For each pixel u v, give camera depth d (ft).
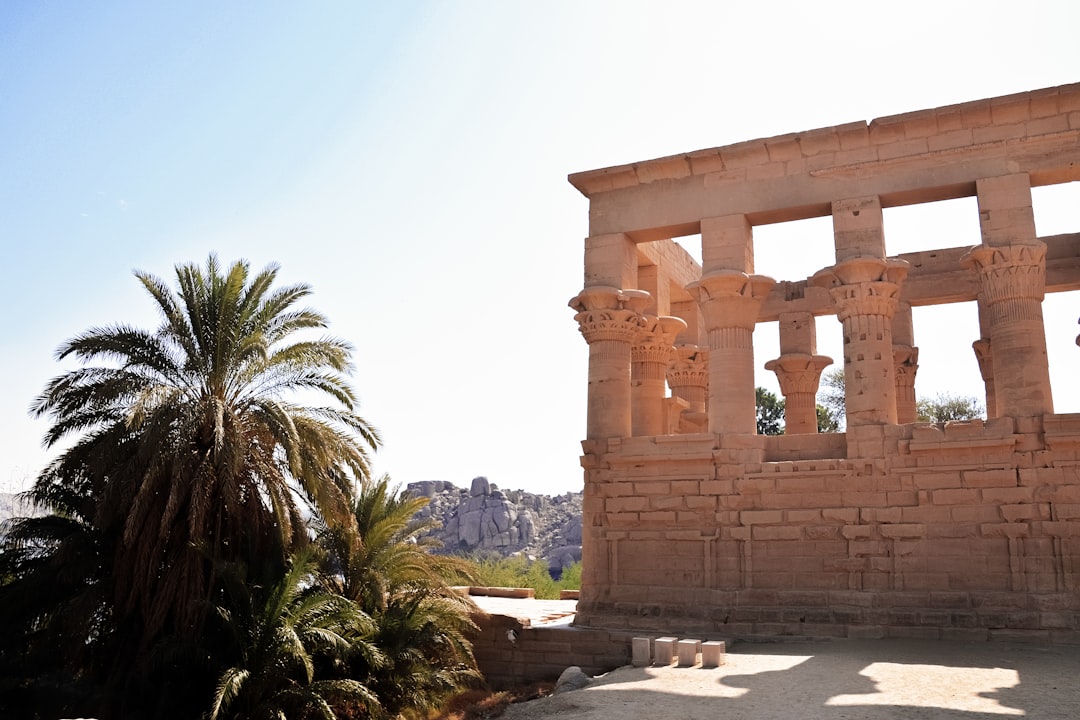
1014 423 62.28
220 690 51.03
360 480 69.21
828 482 66.74
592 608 72.02
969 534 62.18
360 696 56.59
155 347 63.72
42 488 63.93
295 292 69.21
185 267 65.41
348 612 59.26
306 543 62.95
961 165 67.46
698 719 40.06
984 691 43.16
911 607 62.49
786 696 43.73
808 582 65.72
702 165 75.72
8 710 59.47
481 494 321.73
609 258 77.71
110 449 61.11
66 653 59.47
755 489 68.69
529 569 169.68
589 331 77.15
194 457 60.59
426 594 66.44
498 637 71.61
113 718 58.03
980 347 87.76
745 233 73.82
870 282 68.03
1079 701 40.45
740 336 72.84
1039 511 60.44
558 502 346.13
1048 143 65.36
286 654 56.49
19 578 63.00
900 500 64.49
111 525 62.28
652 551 71.10
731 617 66.49
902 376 90.84
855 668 50.44
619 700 45.52
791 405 93.04
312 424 64.18
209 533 61.36
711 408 72.28
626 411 76.02
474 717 60.95
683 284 96.63
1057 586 59.21
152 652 56.24
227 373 64.34
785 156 73.20
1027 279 64.03
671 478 71.61
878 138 70.18
